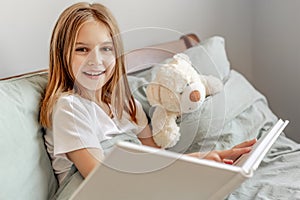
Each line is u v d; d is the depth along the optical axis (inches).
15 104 45.2
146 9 73.1
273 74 84.9
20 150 43.4
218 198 35.6
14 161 42.6
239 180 33.8
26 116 45.7
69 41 46.3
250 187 49.6
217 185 34.6
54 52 47.7
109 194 35.1
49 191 46.1
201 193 35.5
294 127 82.7
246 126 59.8
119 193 35.1
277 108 85.7
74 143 44.0
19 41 59.1
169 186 35.0
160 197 36.0
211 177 34.0
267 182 49.9
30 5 59.2
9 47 58.2
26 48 59.9
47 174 46.0
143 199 36.1
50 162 47.3
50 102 46.4
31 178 43.9
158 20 75.2
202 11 80.7
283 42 81.6
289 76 81.8
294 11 78.0
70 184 45.4
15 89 46.7
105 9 49.6
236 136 57.1
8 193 41.3
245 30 86.7
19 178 42.6
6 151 42.2
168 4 75.9
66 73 47.6
